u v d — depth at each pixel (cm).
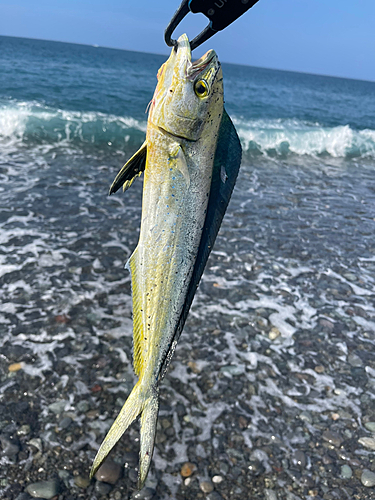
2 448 95
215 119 42
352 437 109
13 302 138
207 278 168
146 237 44
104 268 164
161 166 42
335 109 848
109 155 308
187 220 43
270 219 233
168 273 44
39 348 122
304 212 250
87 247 176
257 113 627
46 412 105
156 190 43
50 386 111
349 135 416
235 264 181
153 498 90
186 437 104
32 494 87
